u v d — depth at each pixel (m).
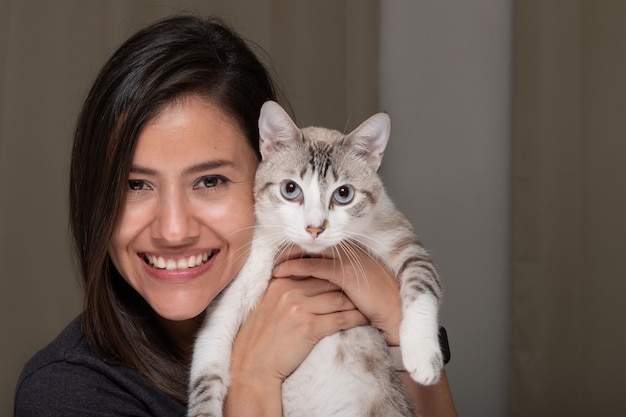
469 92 4.86
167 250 2.10
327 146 2.54
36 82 3.78
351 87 4.70
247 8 4.27
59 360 2.06
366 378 2.31
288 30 4.47
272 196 2.44
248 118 2.30
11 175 3.73
